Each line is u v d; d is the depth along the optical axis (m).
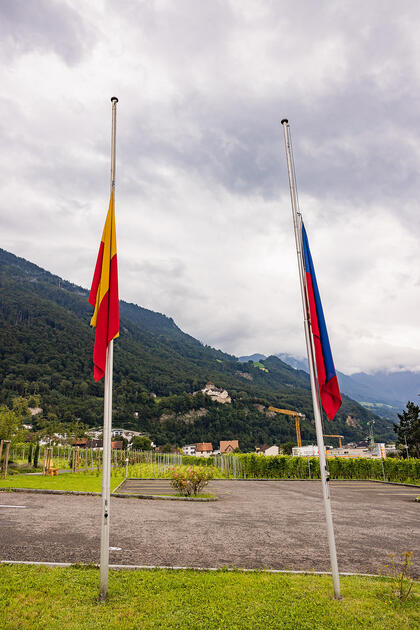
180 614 5.46
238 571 7.32
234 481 31.77
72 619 5.21
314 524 12.39
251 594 6.19
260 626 5.19
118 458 49.84
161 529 10.82
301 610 5.66
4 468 23.58
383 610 5.74
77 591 6.09
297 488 25.56
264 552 8.89
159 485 25.03
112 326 6.97
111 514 12.86
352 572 7.66
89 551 8.31
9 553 7.89
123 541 9.29
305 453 82.19
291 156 8.20
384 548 9.59
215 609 5.65
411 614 5.63
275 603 5.89
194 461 63.09
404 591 6.43
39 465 36.94
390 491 24.17
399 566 8.15
